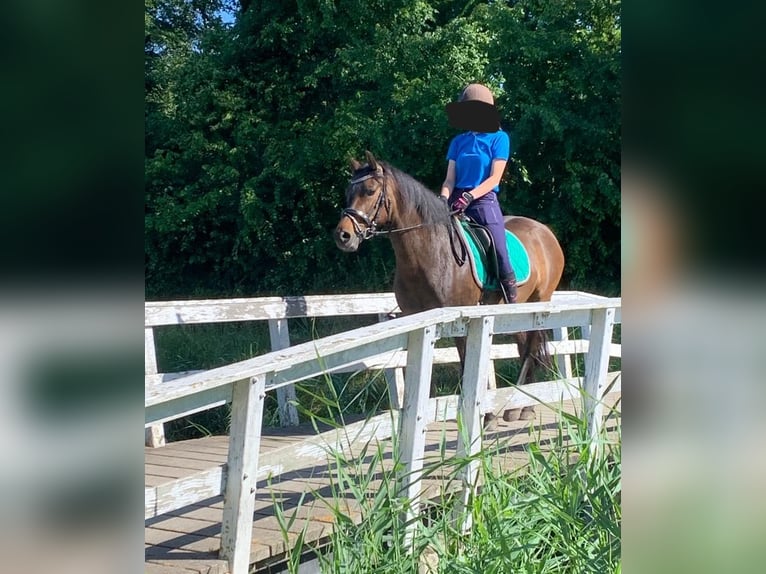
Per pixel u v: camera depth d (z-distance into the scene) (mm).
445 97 12141
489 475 3260
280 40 13555
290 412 6355
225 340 10523
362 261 13031
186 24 16609
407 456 3525
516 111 12172
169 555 3184
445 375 8844
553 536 3414
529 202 12320
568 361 6820
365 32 13039
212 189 13609
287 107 13734
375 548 2938
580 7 11836
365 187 5352
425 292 5516
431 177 12812
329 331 11344
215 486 2959
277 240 13656
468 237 5762
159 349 9883
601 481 3301
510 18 11969
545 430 5402
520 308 4066
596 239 12086
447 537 3227
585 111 11680
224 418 7695
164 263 14164
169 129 14062
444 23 14125
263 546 3246
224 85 13867
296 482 4266
